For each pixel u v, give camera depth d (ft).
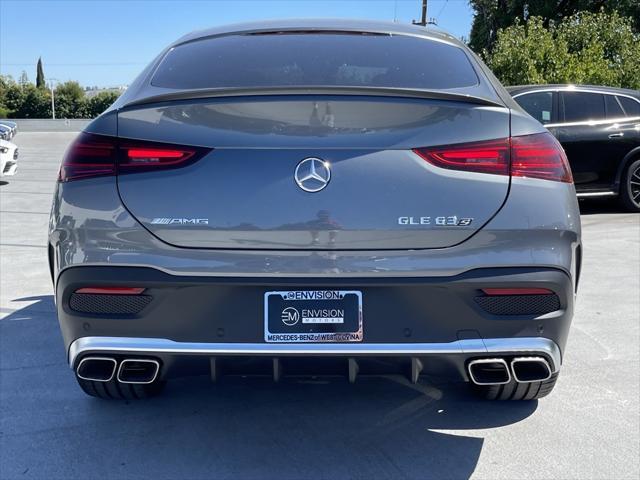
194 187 6.86
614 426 8.84
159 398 9.71
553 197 7.05
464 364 7.04
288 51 8.82
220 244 6.85
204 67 8.46
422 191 6.83
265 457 8.05
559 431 8.70
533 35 55.83
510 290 6.93
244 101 6.97
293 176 6.81
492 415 9.16
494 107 7.14
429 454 8.11
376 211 6.80
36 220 27.53
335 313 6.89
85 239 7.02
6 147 40.29
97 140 7.10
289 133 6.88
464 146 6.91
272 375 7.19
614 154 26.96
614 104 27.09
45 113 231.50
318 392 9.91
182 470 7.77
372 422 8.95
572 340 12.31
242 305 6.91
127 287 6.94
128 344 7.02
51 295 15.44
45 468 7.82
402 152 6.86
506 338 6.98
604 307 14.44
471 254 6.86
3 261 19.42
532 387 8.77
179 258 6.87
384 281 6.81
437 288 6.84
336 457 8.05
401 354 6.86
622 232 23.43
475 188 6.89
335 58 8.62
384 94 6.99
